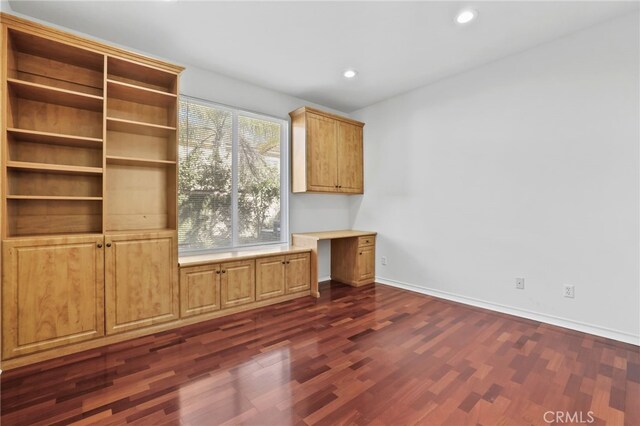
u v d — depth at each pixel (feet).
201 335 8.62
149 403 5.62
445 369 6.78
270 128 13.28
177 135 9.23
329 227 15.33
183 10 7.80
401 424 5.09
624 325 8.14
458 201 11.60
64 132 8.40
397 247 13.80
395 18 8.14
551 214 9.36
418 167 12.92
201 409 5.46
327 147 13.67
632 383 6.21
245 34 8.89
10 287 6.81
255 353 7.54
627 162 8.06
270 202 13.29
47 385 6.18
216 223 11.57
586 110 8.68
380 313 10.37
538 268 9.64
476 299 11.13
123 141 9.37
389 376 6.50
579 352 7.54
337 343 8.09
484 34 8.90
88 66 8.56
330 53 9.98
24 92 7.50
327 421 5.16
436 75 11.63
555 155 9.25
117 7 7.65
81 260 7.66
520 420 5.18
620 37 8.11
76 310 7.59
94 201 8.85
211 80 11.27
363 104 14.83
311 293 12.57
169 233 9.05
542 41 9.29
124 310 8.28
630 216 8.04
